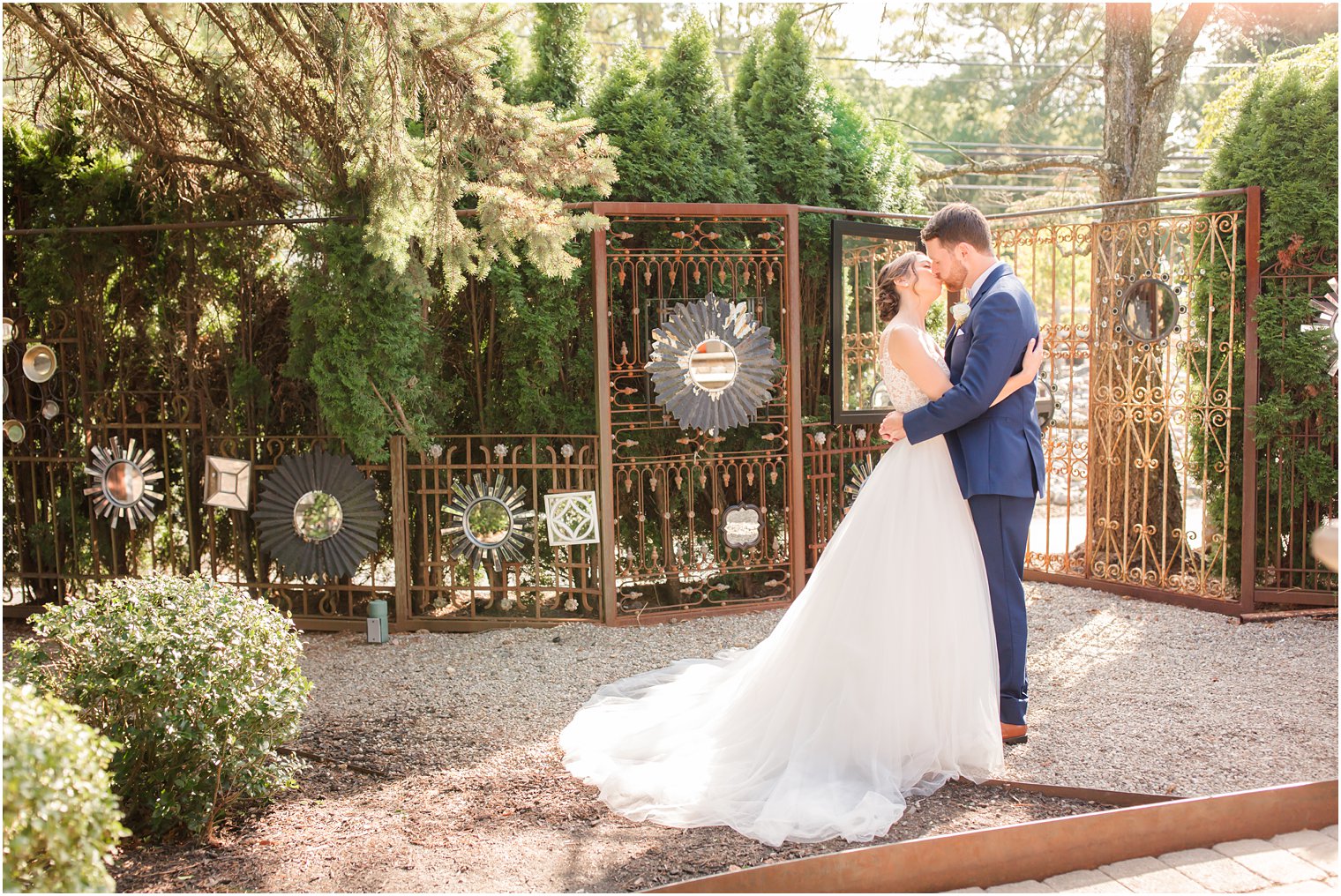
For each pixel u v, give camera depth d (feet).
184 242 19.54
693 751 11.37
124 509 19.65
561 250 14.39
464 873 9.00
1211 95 46.24
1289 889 8.25
